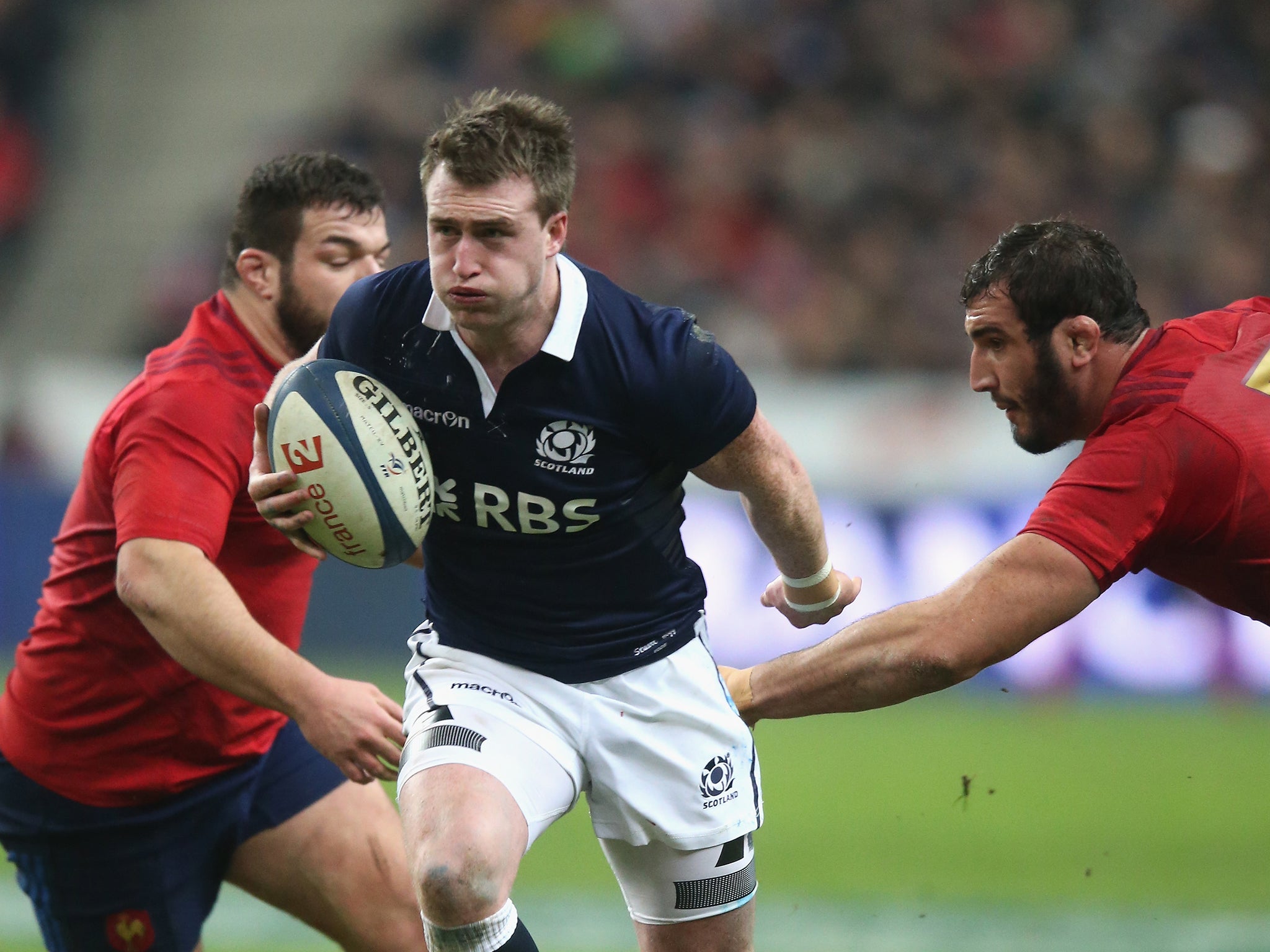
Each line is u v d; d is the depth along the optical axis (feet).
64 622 46.88
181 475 44.01
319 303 47.42
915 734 137.28
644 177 208.33
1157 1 219.82
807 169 207.10
